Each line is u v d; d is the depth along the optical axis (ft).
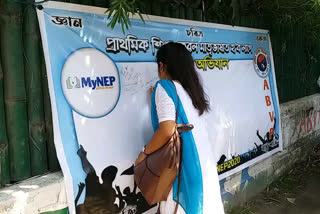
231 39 11.39
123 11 6.84
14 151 6.43
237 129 11.19
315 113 17.51
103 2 7.56
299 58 16.44
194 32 9.88
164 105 6.18
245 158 11.63
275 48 14.23
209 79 10.31
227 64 11.14
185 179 6.30
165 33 8.96
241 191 11.64
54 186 6.37
